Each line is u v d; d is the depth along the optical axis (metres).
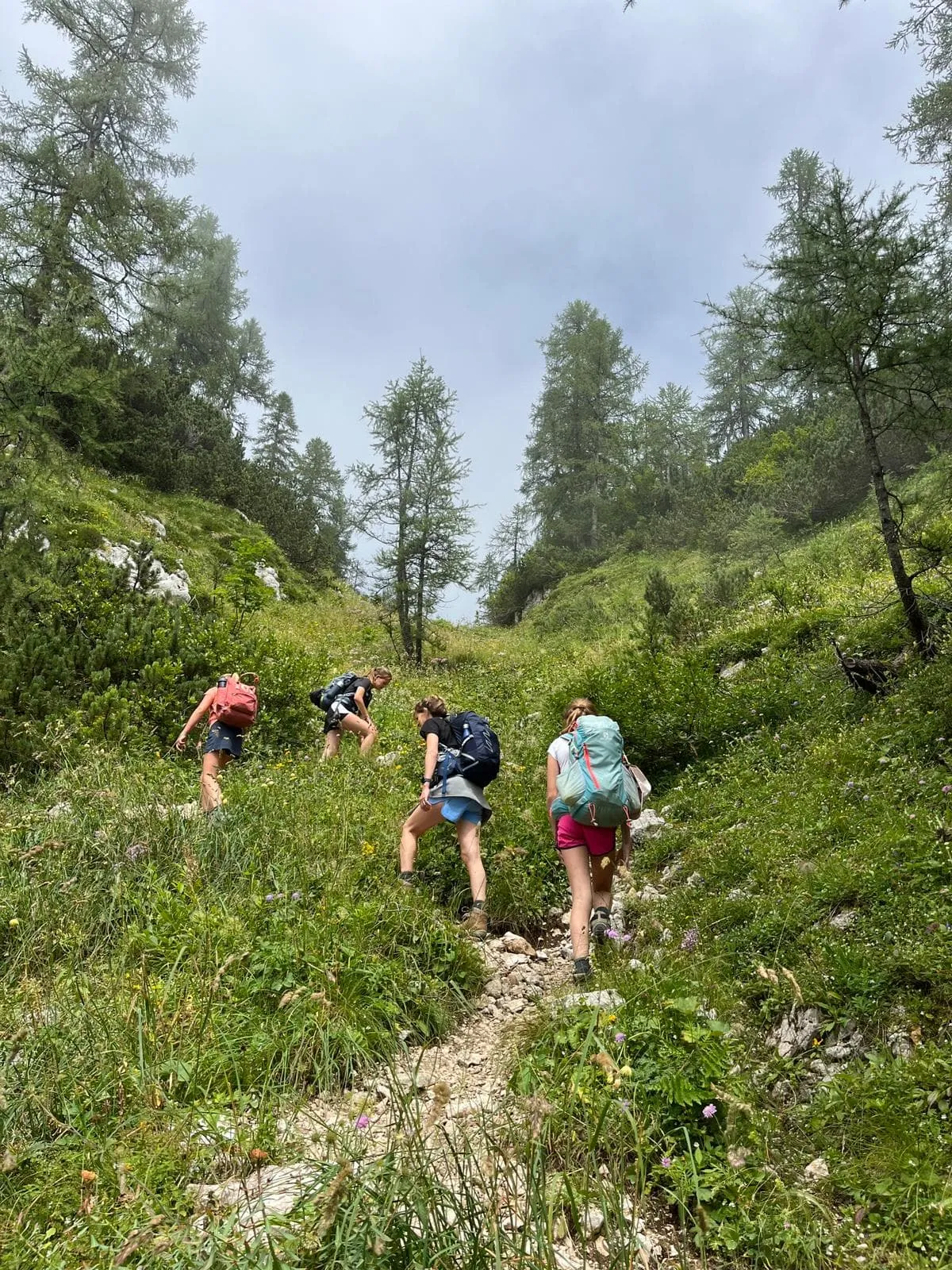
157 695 9.15
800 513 21.77
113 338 22.67
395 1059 3.67
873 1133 2.77
